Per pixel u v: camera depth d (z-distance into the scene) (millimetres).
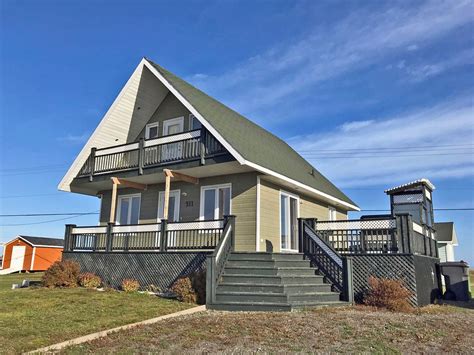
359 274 10984
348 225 11742
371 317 7766
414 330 6746
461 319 8164
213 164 12906
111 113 16203
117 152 15781
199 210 14758
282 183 14609
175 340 6113
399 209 15602
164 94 16938
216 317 7844
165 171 13961
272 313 8430
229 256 11117
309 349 5566
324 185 19438
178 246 13211
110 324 7574
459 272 13922
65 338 6547
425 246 12594
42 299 10516
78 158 16719
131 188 17422
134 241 14555
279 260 11023
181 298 10234
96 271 14469
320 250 11406
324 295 9977
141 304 9758
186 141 13805
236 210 13797
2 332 6891
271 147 17609
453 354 5410
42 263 36844
